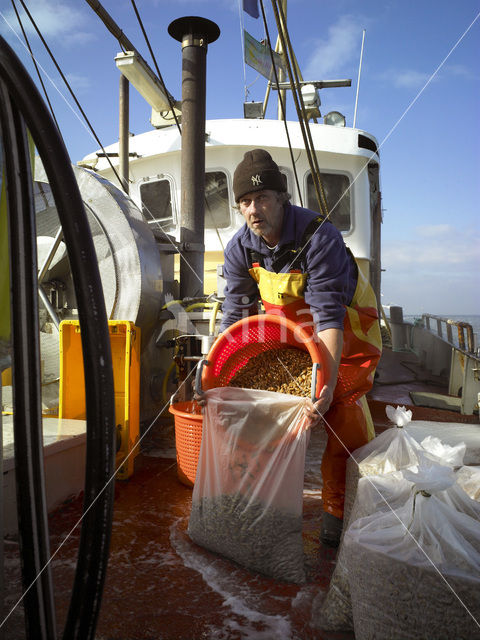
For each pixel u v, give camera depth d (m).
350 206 6.15
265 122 5.99
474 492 1.64
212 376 2.13
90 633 0.88
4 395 3.21
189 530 2.17
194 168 4.55
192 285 4.54
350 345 2.16
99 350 0.86
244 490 1.93
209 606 1.66
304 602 1.69
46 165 0.84
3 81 0.82
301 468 1.88
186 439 2.82
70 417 3.13
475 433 2.12
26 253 0.84
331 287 2.01
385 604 1.29
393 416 1.92
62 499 2.58
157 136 6.02
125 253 3.61
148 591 1.75
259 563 1.87
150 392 3.99
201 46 4.54
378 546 1.35
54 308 3.88
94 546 0.87
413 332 11.80
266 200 2.02
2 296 0.98
